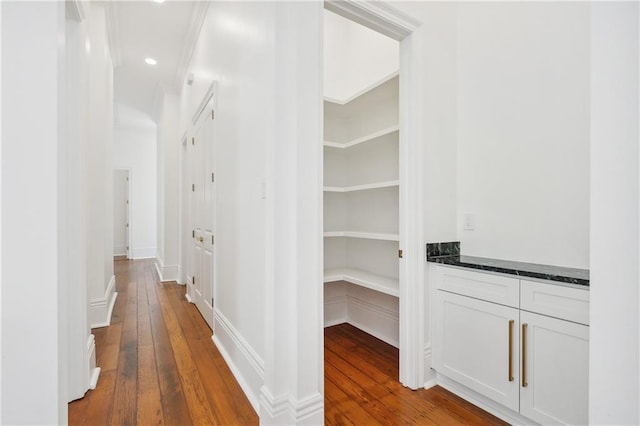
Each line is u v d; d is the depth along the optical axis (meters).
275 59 1.53
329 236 2.79
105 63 3.17
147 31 3.70
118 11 3.33
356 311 2.98
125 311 3.49
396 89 2.38
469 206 2.10
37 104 0.86
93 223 2.97
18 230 0.83
